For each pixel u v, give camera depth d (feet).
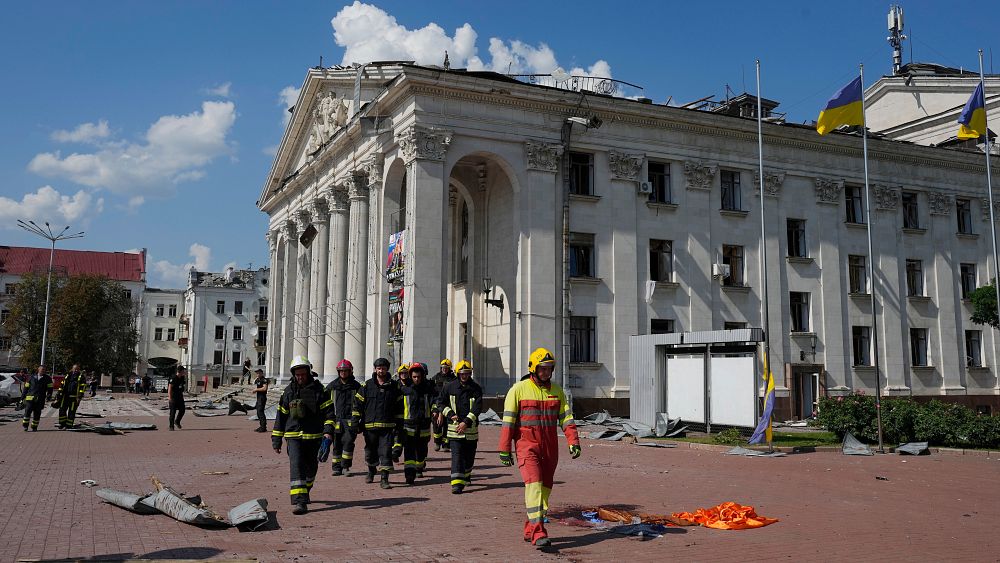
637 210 104.06
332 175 122.21
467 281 109.60
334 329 115.75
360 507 33.47
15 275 274.16
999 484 43.91
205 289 272.10
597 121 99.19
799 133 114.01
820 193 116.16
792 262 112.98
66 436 69.82
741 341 66.95
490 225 104.99
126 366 227.20
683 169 107.65
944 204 127.44
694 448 63.41
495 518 30.94
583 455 57.11
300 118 139.13
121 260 303.27
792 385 109.50
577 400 96.02
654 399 77.36
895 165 123.85
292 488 31.81
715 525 29.40
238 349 273.54
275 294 157.48
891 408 67.31
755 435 62.49
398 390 40.55
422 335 87.71
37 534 27.20
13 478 41.68
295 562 23.43
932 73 150.30
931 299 124.26
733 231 109.91
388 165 100.22
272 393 123.34
